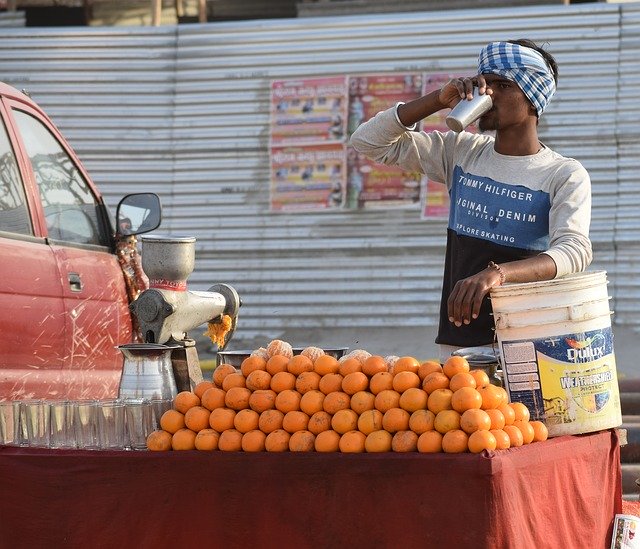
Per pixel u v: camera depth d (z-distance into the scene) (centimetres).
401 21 1342
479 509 382
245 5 1572
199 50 1392
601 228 1308
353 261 1358
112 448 432
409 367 418
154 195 647
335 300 1360
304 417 414
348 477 395
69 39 1408
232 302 593
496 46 487
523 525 398
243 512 403
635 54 1305
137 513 410
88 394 598
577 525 443
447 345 516
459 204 509
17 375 530
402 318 1345
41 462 418
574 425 447
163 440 423
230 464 403
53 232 601
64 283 580
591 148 1315
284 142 1373
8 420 447
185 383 514
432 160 526
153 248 518
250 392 425
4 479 422
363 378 416
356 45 1353
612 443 473
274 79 1373
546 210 491
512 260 495
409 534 389
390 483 392
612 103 1310
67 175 638
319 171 1365
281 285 1373
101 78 1404
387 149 532
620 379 981
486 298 498
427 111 508
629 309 1298
